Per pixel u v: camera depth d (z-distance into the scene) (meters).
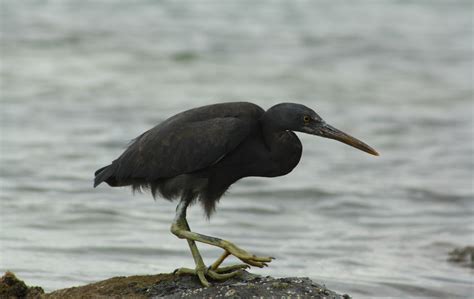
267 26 32.97
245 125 8.14
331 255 12.34
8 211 13.61
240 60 27.89
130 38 29.69
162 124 8.40
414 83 26.23
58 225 13.03
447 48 31.05
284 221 14.12
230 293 7.70
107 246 11.99
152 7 34.91
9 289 8.07
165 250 11.98
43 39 28.61
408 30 33.75
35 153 17.33
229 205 14.95
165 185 8.31
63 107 21.39
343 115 22.17
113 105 21.86
